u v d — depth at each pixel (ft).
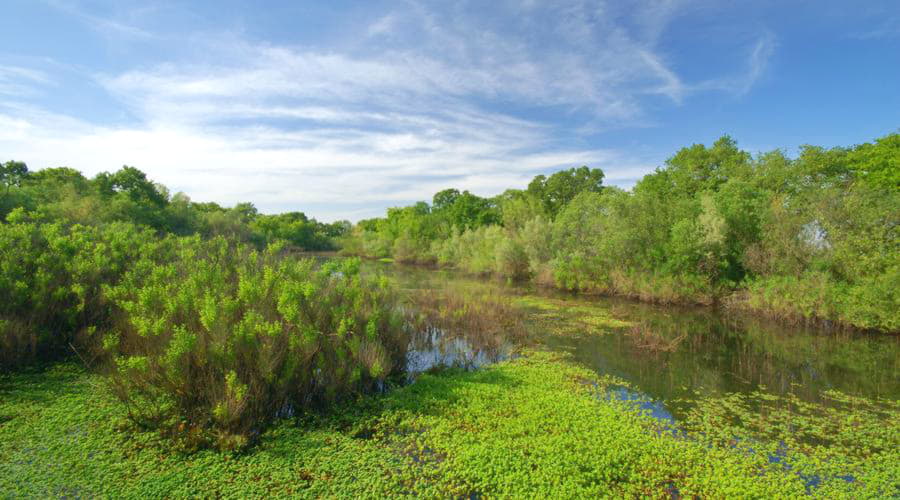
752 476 22.47
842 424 29.63
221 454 22.93
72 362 34.53
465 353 45.24
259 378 26.32
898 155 73.15
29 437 23.70
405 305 65.31
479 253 137.90
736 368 42.34
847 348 50.39
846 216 62.85
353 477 21.47
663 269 82.38
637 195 90.89
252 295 29.14
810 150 87.45
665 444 25.76
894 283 53.98
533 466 22.86
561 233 108.47
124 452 22.72
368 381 32.50
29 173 151.43
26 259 36.76
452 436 26.00
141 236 50.08
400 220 231.50
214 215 169.99
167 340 26.55
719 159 110.93
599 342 51.60
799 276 67.00
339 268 39.81
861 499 20.47
